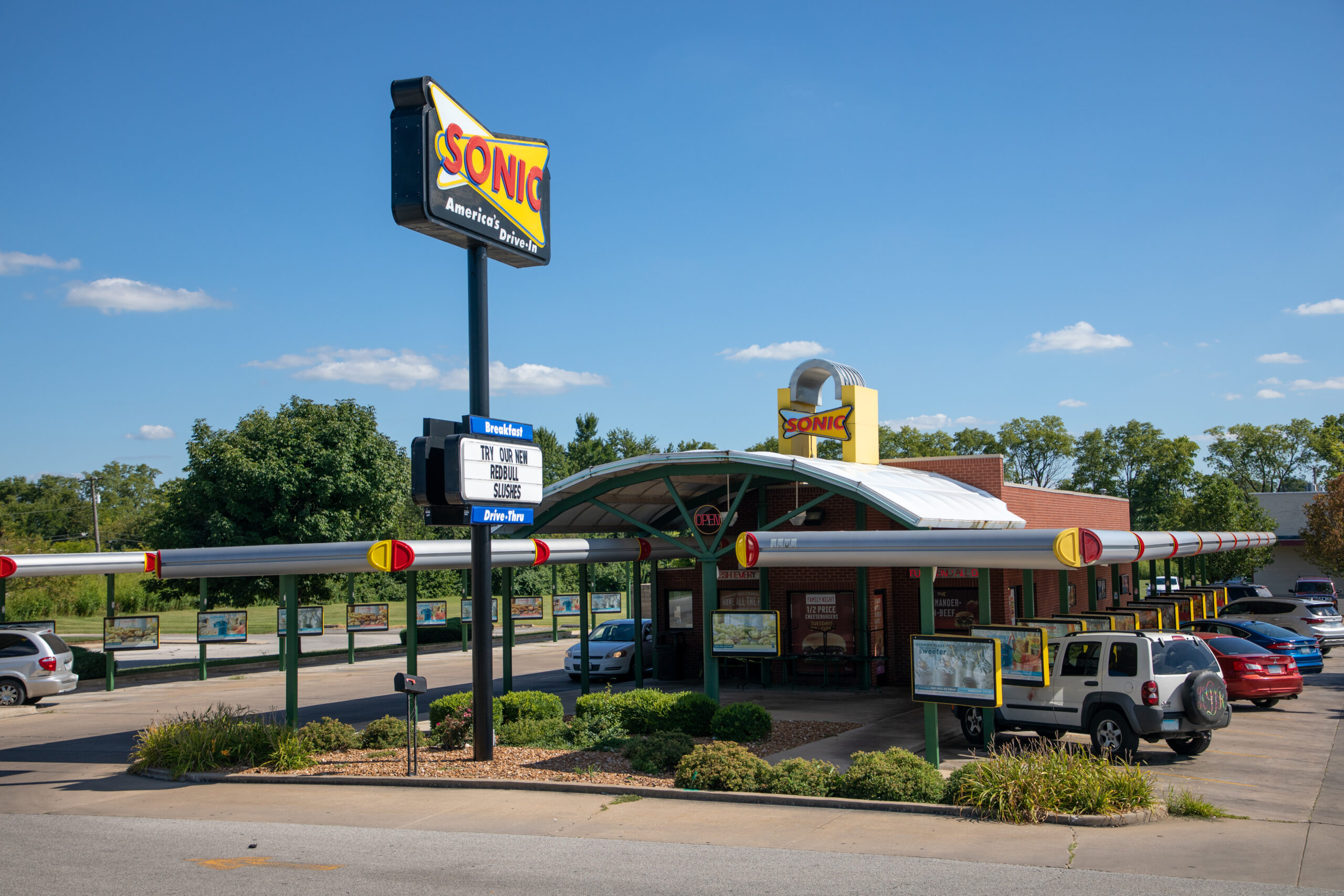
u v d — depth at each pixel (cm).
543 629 4653
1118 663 1395
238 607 3559
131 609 5619
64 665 2366
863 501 1861
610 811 1154
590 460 7750
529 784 1278
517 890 848
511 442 1485
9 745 1775
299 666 3128
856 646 2333
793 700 2120
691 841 1009
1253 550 3994
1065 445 7012
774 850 963
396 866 933
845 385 2327
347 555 1555
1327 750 1490
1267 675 1827
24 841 1059
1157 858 908
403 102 1392
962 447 7281
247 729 1505
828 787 1195
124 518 10712
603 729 1589
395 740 1567
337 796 1267
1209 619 2489
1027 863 896
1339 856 912
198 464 3284
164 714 2112
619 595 2927
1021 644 1404
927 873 871
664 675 2527
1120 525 3319
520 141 1578
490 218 1495
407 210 1378
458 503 1398
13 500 10575
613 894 830
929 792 1152
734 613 1730
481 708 1436
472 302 1487
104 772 1496
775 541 1438
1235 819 1073
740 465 1906
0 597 2555
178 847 1020
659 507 2475
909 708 1978
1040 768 1118
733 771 1224
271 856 978
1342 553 3891
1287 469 8644
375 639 4244
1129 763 1369
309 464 3344
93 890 865
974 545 1316
